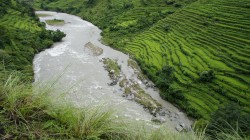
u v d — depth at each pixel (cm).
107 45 5038
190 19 5041
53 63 3641
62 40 5112
